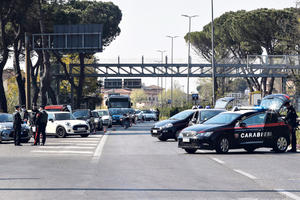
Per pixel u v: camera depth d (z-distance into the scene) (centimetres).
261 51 18238
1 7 10950
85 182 3005
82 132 8531
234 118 5141
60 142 7188
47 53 12825
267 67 17938
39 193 2583
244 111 5225
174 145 6475
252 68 18375
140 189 2698
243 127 5091
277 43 17450
